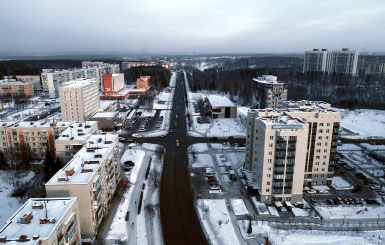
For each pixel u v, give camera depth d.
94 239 78.75
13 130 128.38
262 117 105.50
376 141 168.88
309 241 80.25
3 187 108.12
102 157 93.69
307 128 93.62
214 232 83.62
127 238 79.88
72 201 68.19
